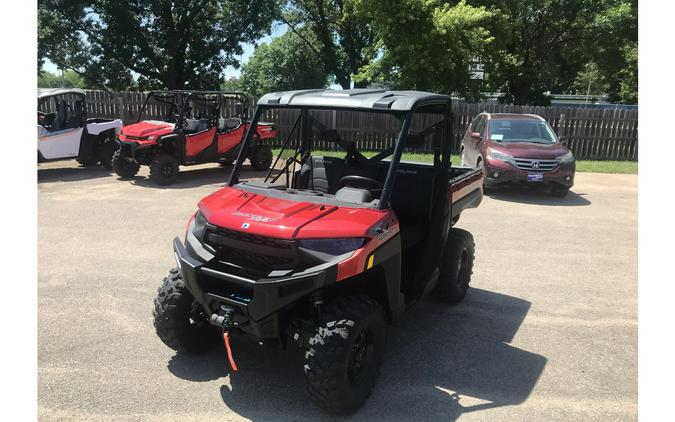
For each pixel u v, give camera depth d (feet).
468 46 55.72
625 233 25.45
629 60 114.93
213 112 37.11
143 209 27.43
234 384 11.44
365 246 10.12
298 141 15.35
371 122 47.98
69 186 33.14
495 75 70.95
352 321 9.87
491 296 17.15
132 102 54.13
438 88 56.80
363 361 10.70
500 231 25.29
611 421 10.55
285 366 12.25
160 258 19.70
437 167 13.82
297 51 132.77
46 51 95.04
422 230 13.91
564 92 214.07
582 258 21.40
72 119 36.88
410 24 53.88
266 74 137.59
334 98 12.14
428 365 12.56
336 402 9.86
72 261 19.16
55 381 11.35
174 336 11.81
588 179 42.32
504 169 32.42
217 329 12.78
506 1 75.25
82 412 10.32
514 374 12.28
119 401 10.72
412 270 13.39
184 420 10.18
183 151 34.58
